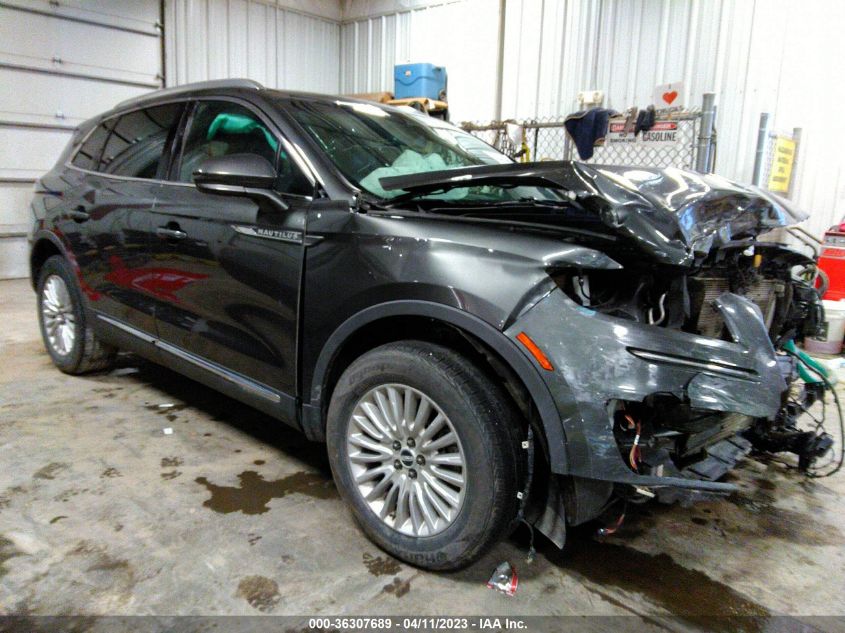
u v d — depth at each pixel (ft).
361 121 8.71
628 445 5.29
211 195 8.04
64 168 11.36
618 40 22.48
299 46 32.22
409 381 5.97
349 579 6.02
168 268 8.65
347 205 6.65
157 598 5.63
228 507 7.27
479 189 8.21
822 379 8.63
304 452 8.87
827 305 15.84
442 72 28.55
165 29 27.22
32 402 10.41
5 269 23.98
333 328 6.57
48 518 6.88
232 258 7.61
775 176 18.39
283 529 6.84
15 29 22.97
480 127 24.20
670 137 18.25
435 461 5.97
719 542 7.14
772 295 7.93
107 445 8.85
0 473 7.88
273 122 7.83
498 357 5.58
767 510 7.98
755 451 9.74
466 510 5.67
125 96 26.53
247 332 7.61
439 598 5.81
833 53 18.13
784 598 6.12
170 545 6.45
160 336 9.14
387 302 6.07
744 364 5.56
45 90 24.16
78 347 11.16
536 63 24.97
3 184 23.63
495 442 5.52
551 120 24.81
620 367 5.14
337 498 7.59
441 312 5.70
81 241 10.36
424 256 5.88
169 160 9.09
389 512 6.37
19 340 14.43
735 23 19.77
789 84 19.03
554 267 5.39
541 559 6.58
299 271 6.84
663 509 7.87
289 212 7.00
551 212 7.31
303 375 7.00
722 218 6.27
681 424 5.27
